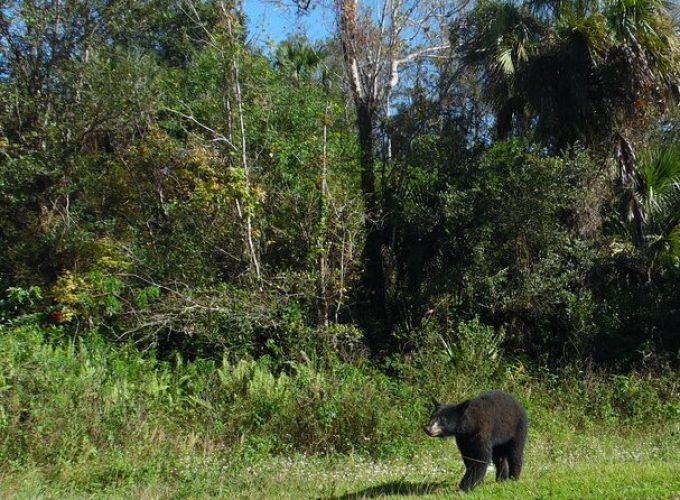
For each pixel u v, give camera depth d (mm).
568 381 15430
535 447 11484
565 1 18109
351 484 9445
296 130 18250
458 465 10438
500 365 15344
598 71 17719
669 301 17375
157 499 9031
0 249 18203
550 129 18078
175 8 21484
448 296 17656
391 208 18641
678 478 7918
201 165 17188
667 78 17766
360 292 18547
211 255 17156
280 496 8922
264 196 16875
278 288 16312
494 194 17078
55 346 14500
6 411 10664
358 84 20078
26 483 9219
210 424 12188
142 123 20094
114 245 17125
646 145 18500
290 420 12133
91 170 19609
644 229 17859
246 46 18547
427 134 19250
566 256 17609
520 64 17844
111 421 11148
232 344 15531
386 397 12773
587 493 7414
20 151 19297
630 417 14305
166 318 15367
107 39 20672
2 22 19438
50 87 19797
